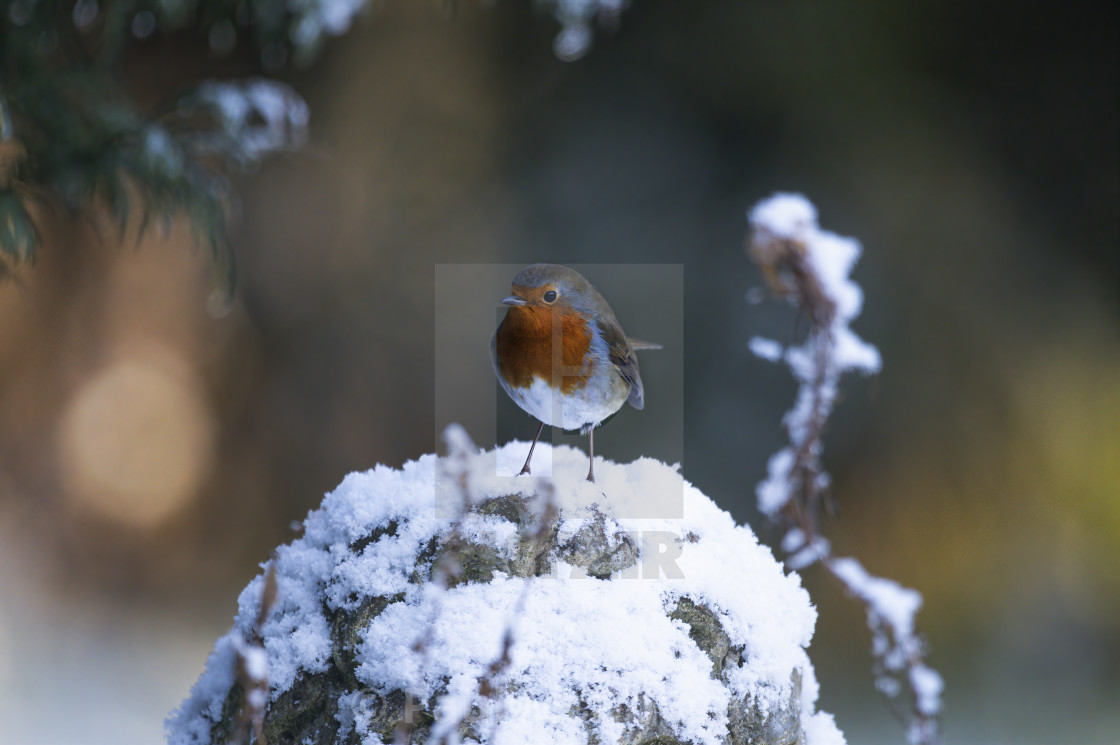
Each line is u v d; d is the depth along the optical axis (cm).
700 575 257
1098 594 875
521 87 1059
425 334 1050
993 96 978
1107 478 923
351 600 252
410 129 1060
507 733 226
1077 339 966
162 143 417
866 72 986
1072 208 976
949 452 945
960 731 702
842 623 818
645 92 1038
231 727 271
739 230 1006
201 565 956
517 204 1062
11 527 908
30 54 417
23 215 411
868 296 970
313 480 1027
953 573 902
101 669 708
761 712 252
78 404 955
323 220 1044
